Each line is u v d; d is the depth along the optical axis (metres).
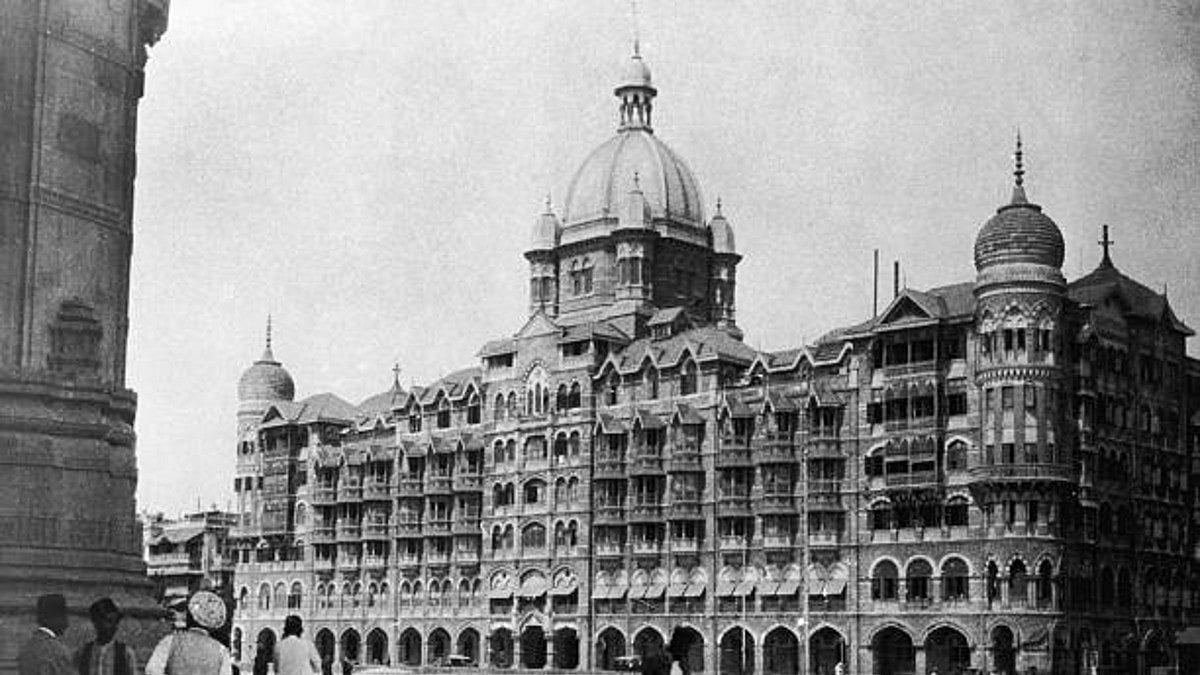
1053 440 85.19
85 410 39.22
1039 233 86.06
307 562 130.50
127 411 41.22
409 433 125.75
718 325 120.06
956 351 90.44
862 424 94.38
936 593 89.00
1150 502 91.19
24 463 37.50
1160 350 92.25
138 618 38.47
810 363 97.69
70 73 40.50
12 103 39.12
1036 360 85.62
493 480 117.50
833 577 94.56
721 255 124.69
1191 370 95.19
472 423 120.69
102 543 39.00
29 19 39.53
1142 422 91.31
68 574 37.34
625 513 107.44
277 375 135.75
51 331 39.25
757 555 99.06
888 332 92.75
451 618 118.75
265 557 133.25
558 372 113.12
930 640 89.38
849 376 95.44
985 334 87.12
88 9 41.19
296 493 132.50
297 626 29.38
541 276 124.62
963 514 88.75
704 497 102.62
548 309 124.31
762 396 99.56
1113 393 89.69
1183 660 88.88
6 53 39.09
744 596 98.62
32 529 37.44
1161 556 91.56
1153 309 87.12
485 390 119.25
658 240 120.06
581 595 108.44
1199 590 93.75
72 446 38.56
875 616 91.81
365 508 126.69
